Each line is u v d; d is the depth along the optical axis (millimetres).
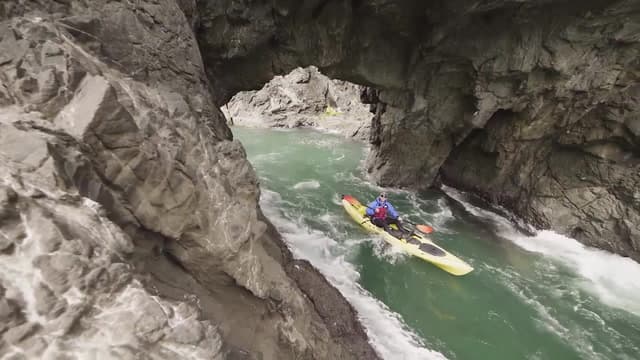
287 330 4246
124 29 4234
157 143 3178
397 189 13203
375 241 9352
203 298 3475
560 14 7922
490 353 6328
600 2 7320
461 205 12109
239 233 3836
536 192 10648
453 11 8141
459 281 8148
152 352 1942
